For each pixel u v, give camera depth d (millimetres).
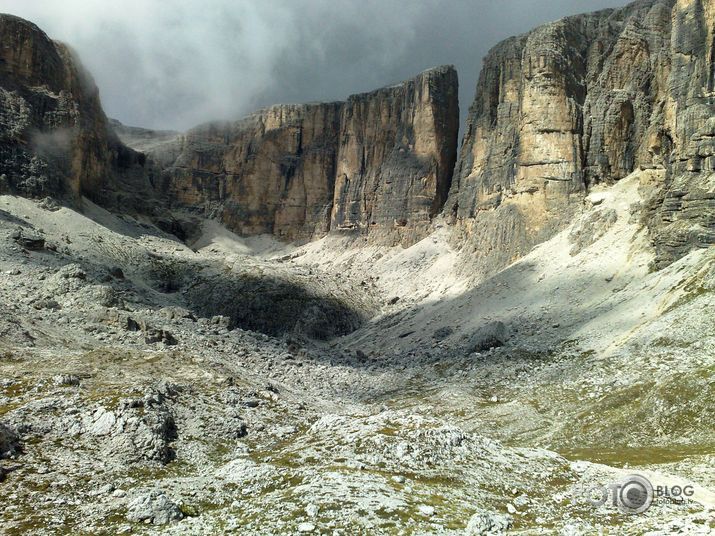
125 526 27500
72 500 30969
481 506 30328
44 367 52156
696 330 65750
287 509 28141
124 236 164125
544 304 101250
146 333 73438
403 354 107375
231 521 27359
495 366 83188
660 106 107250
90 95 198625
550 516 29734
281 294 145000
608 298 91000
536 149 131125
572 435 56344
